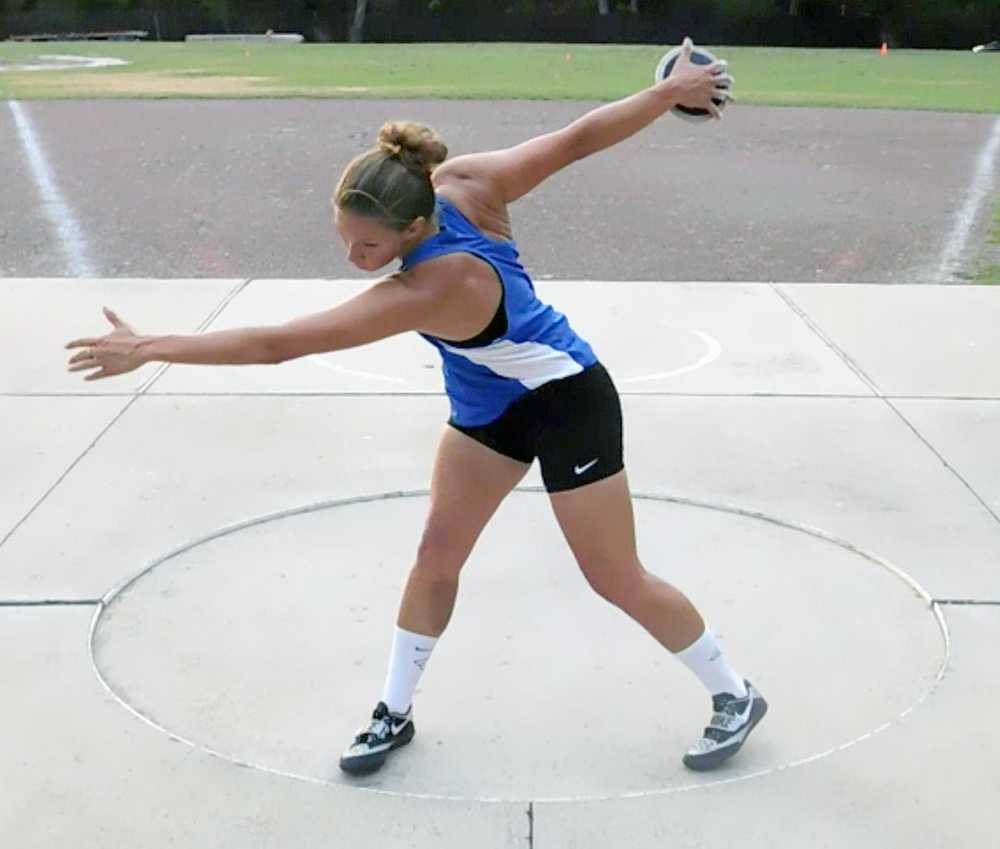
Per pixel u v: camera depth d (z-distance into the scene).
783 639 4.31
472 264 3.07
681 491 5.51
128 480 5.63
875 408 6.61
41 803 3.42
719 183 13.26
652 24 42.59
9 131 16.09
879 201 12.52
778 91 20.92
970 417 6.50
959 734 3.73
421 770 3.58
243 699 3.95
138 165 13.92
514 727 3.79
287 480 5.63
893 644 4.28
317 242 10.77
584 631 4.36
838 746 3.70
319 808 3.41
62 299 8.67
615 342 7.73
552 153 3.41
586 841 3.26
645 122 3.50
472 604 4.53
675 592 3.45
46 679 4.04
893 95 20.45
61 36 42.06
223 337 2.98
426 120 16.39
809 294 8.90
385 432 6.22
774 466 5.80
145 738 3.72
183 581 4.71
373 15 43.12
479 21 43.09
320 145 14.88
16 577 4.72
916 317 8.37
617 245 10.70
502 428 3.31
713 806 3.40
